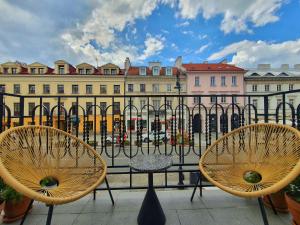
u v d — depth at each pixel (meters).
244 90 21.38
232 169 1.52
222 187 1.19
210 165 1.54
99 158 1.57
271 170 1.39
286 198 1.30
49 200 0.98
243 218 1.46
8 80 19.44
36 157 1.42
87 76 19.97
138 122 2.11
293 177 1.07
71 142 1.59
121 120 2.12
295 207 1.20
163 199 1.77
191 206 1.64
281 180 1.10
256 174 1.46
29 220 1.44
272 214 1.50
